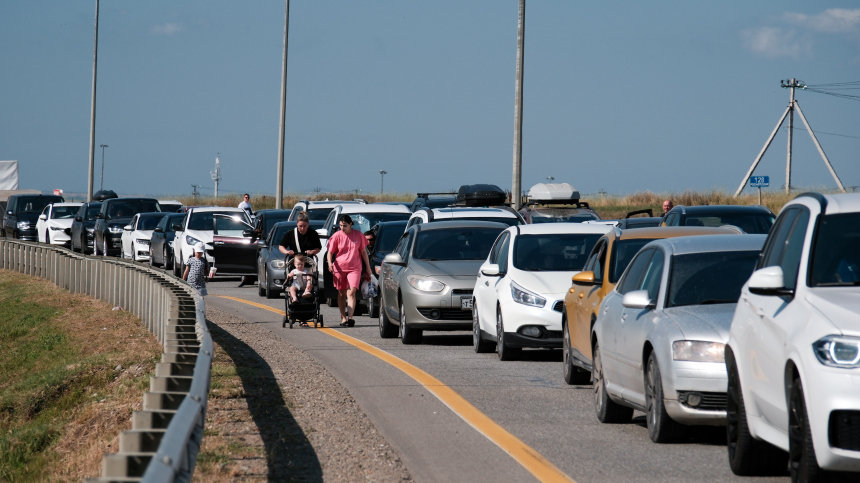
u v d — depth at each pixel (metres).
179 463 9.28
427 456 14.55
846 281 11.43
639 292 15.59
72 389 28.67
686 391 14.20
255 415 17.56
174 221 65.94
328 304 45.38
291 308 34.03
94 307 44.62
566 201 61.62
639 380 15.69
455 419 17.45
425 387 20.92
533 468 13.75
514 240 26.75
